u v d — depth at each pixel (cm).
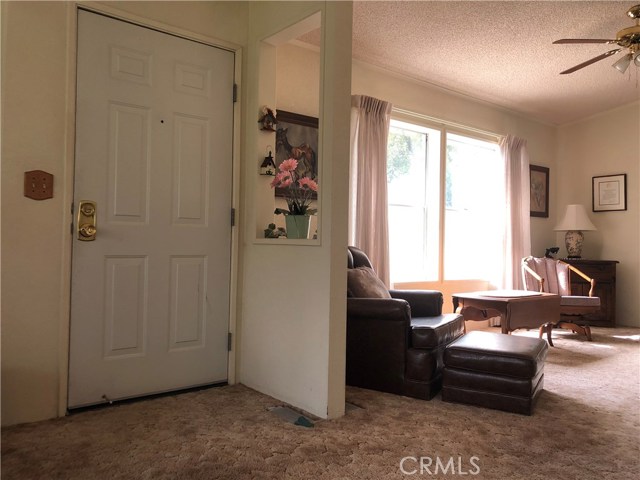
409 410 253
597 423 237
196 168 279
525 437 218
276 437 212
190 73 278
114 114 251
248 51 301
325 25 248
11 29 221
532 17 369
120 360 253
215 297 288
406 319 279
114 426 221
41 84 229
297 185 367
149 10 261
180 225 274
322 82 249
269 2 286
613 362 376
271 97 300
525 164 582
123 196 253
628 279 583
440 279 495
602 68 466
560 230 594
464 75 472
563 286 521
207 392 276
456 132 519
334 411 240
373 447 204
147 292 261
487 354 257
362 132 413
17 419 222
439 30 385
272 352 273
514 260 565
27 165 225
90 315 243
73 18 238
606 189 604
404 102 468
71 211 237
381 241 420
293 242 260
